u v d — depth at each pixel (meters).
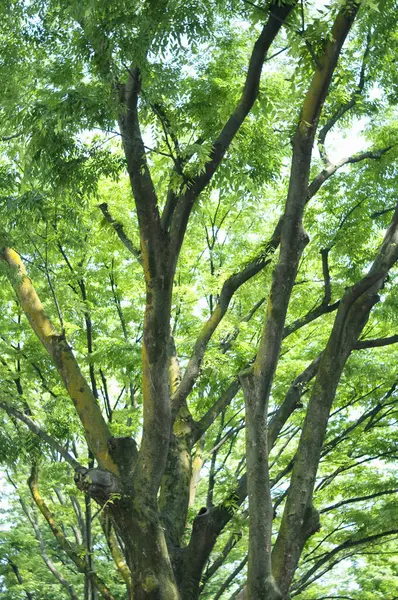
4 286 10.59
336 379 8.25
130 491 8.11
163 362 8.16
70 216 10.36
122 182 13.97
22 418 10.98
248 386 7.65
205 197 8.64
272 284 7.69
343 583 17.33
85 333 14.96
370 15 9.62
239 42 10.30
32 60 8.62
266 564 7.38
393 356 14.04
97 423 8.63
